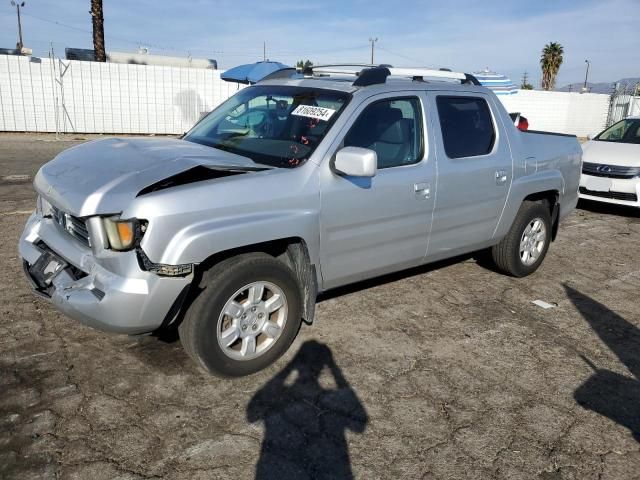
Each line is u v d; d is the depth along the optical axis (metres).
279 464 2.78
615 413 3.39
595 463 2.93
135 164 3.38
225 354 3.38
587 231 7.86
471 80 5.03
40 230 3.72
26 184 9.04
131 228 2.98
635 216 8.91
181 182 3.23
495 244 5.32
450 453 2.95
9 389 3.24
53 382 3.34
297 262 3.74
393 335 4.22
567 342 4.30
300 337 4.10
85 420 3.02
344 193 3.77
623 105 26.16
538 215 5.50
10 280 4.77
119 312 3.03
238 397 3.32
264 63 13.71
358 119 3.92
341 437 3.02
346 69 4.71
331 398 3.37
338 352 3.92
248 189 3.33
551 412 3.36
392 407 3.32
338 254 3.90
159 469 2.70
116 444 2.85
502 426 3.20
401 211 4.17
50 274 3.49
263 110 4.33
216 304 3.25
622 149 8.94
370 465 2.82
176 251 3.03
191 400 3.26
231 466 2.75
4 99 17.25
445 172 4.44
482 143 4.86
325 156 3.70
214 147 4.11
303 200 3.55
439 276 5.56
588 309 4.97
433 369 3.78
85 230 3.30
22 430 2.90
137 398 3.24
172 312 3.17
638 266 6.30
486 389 3.58
